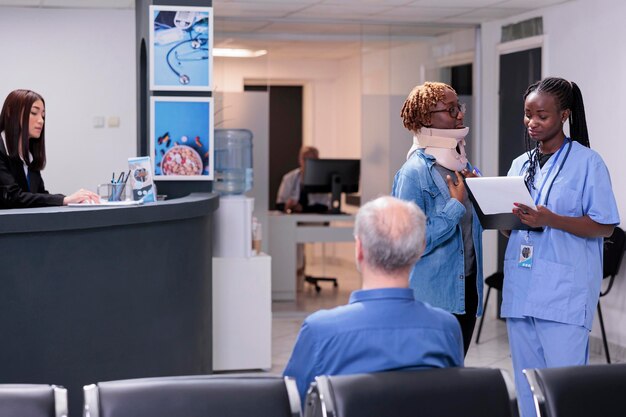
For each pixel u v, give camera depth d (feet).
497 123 27.37
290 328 26.48
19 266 13.23
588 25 23.03
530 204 11.53
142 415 6.90
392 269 7.64
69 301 13.79
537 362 12.44
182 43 19.86
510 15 26.53
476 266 12.62
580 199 11.95
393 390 7.04
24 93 15.56
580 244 11.90
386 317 7.57
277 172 45.57
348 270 38.52
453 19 27.55
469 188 11.69
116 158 29.40
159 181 20.03
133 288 14.84
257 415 7.07
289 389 7.21
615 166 22.09
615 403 7.55
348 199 37.52
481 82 28.25
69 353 13.84
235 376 7.30
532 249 12.12
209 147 20.06
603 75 22.47
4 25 28.53
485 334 25.23
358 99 40.04
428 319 7.68
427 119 12.46
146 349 15.20
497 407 7.21
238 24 28.14
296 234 30.96
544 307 11.94
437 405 7.09
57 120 29.01
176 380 7.14
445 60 29.09
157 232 15.39
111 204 14.94
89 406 6.86
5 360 13.19
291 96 45.39
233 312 20.26
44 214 13.21
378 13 26.58
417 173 12.32
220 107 28.81
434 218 12.19
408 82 29.63
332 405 6.88
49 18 28.76
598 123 22.71
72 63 28.99
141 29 22.06
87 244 13.98
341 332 7.51
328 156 43.60
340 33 30.07
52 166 29.09
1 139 15.47
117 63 29.25
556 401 7.47
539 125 11.99
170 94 20.01
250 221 20.33
